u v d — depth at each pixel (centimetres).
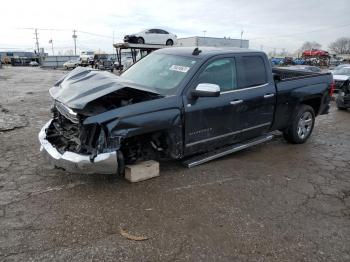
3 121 827
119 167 429
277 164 567
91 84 442
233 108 526
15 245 323
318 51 7162
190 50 547
